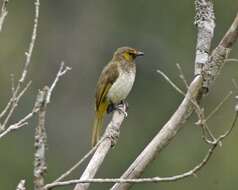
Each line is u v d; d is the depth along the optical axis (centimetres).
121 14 2105
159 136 683
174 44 2041
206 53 723
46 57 2062
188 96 682
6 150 1822
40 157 525
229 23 1945
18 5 2094
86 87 2052
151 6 2075
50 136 1967
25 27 2086
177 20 2055
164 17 2062
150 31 2067
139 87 1998
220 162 1778
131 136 1925
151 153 681
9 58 2003
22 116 1836
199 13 736
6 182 1806
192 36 2041
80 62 2077
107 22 2112
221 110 1811
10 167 1816
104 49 2098
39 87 1994
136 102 1984
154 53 2030
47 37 2092
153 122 1956
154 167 1847
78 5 2145
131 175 679
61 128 1984
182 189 1770
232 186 1758
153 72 2008
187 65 2005
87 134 2000
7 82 1941
